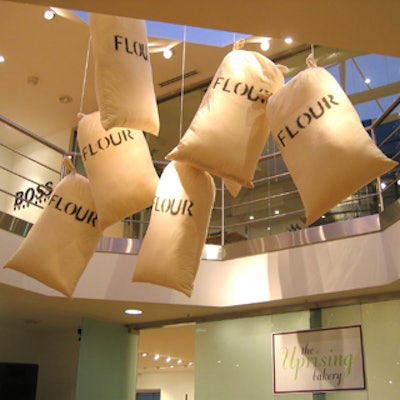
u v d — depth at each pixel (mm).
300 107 2064
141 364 8984
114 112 2262
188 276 2502
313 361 3967
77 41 5223
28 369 5090
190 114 6059
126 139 2672
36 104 6242
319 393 3861
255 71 2320
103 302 4270
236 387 4258
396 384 3549
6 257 3748
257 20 1830
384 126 4535
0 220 3754
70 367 5539
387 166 1825
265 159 4629
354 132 1919
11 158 6957
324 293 3748
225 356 4406
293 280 3926
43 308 4531
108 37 2346
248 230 4617
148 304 4289
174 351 7285
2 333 5473
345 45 1971
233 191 2480
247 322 4402
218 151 2129
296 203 4641
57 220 2836
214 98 2234
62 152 4355
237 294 4176
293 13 1792
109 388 4828
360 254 3654
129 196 2598
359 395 3686
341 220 4160
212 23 1851
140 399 10141
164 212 2564
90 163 2674
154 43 5242
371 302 3820
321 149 1932
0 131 6668
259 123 2256
